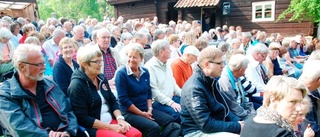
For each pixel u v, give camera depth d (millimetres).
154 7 15055
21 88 2119
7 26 6406
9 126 2068
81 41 5375
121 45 5488
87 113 2521
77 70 2555
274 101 1540
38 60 2119
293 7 10633
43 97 2254
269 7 11945
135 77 3014
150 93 3217
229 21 12906
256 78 3879
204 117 2377
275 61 4824
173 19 15250
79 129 2430
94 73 2541
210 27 13445
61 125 2252
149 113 3008
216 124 2408
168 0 14562
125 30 7434
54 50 4785
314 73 2234
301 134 2135
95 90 2615
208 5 12219
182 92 2572
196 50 3725
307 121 2215
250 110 3221
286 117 1500
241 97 3166
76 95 2459
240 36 7918
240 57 2961
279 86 1516
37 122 2137
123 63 4234
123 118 2770
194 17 13516
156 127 2768
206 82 2518
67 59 3160
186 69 3801
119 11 17344
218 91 2641
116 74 2982
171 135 2887
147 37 5098
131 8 16484
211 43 7297
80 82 2484
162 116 3045
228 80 2967
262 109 1584
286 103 1489
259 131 1497
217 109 2553
